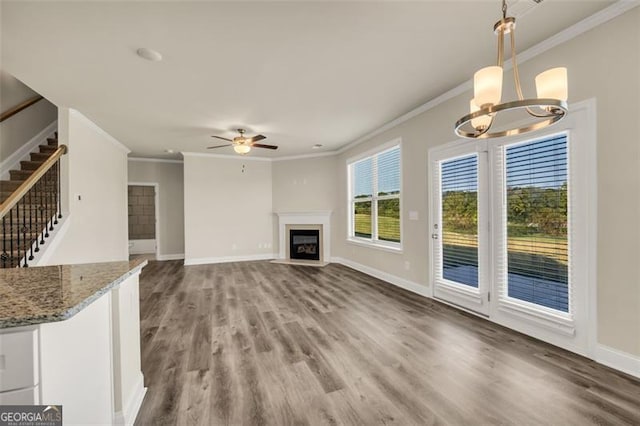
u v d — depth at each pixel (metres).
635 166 2.00
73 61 2.64
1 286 1.25
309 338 2.75
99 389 1.33
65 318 0.93
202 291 4.42
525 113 2.69
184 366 2.26
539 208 2.64
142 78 2.99
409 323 3.09
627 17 2.02
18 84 4.45
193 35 2.27
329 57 2.65
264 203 7.41
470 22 2.19
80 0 1.86
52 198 3.94
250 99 3.59
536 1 1.97
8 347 0.88
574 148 2.33
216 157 6.96
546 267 2.60
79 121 4.07
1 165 4.21
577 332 2.36
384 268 5.04
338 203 6.75
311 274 5.56
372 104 3.84
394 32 2.29
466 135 1.86
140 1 1.89
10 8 1.92
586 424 1.60
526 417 1.67
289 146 6.31
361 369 2.20
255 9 1.99
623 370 2.07
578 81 2.30
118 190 5.63
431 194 3.87
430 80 3.17
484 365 2.23
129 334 1.70
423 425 1.61
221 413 1.73
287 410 1.75
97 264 1.78
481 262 3.19
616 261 2.11
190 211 6.71
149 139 5.41
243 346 2.59
